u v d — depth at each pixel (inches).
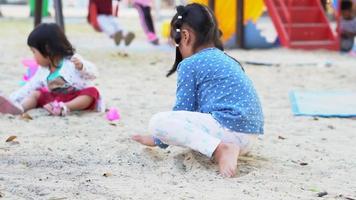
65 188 214.5
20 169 239.0
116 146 275.4
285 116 365.7
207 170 240.4
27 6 1902.1
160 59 642.8
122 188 215.3
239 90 248.5
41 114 345.7
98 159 255.0
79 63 346.9
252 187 220.2
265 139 301.9
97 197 205.3
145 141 263.6
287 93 456.1
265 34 1037.2
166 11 1840.6
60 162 249.6
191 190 214.4
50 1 1654.8
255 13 805.2
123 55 663.8
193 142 242.5
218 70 249.9
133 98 415.2
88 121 331.3
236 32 786.8
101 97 358.0
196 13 253.3
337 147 289.4
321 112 373.4
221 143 241.3
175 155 261.3
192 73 251.1
